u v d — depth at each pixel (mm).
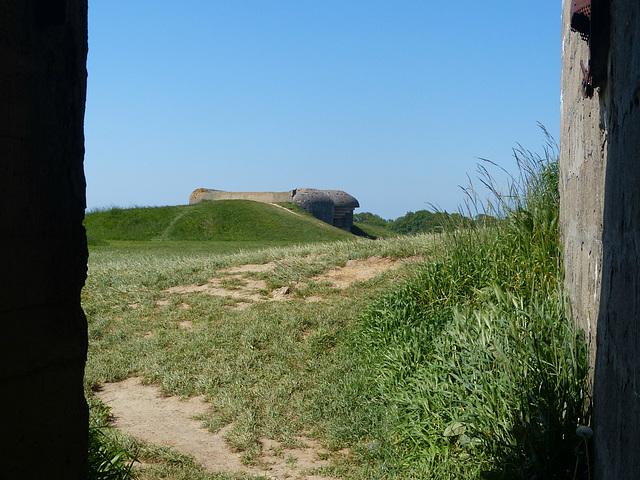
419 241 9398
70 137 2084
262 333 6566
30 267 1902
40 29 1912
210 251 16516
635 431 1719
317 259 9523
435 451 3486
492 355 3758
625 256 1982
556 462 2742
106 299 8375
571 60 4301
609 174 2404
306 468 3873
